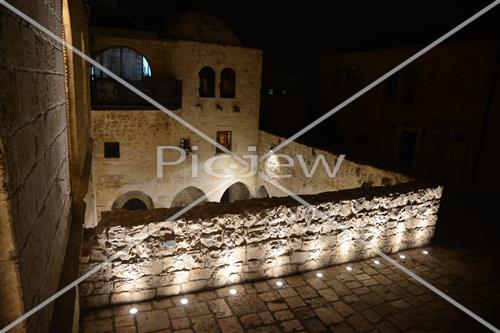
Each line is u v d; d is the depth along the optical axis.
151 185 15.05
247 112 16.31
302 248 5.73
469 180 13.48
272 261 5.52
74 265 3.33
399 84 16.41
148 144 14.59
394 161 16.73
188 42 14.49
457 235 8.08
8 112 1.61
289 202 5.62
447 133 14.08
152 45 14.01
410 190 6.73
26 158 1.92
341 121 20.23
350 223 6.11
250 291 5.21
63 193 3.45
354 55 19.09
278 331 4.45
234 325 4.49
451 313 5.09
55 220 2.86
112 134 13.88
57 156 3.06
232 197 19.73
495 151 12.69
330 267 6.06
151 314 4.54
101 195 14.27
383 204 6.41
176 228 4.74
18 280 1.71
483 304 5.36
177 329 4.33
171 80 14.27
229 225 5.06
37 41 2.28
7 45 1.61
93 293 4.50
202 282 5.07
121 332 4.21
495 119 12.65
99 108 13.31
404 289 5.58
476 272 6.30
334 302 5.12
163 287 4.84
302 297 5.18
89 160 7.71
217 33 16.00
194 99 15.10
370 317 4.86
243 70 15.76
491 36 12.62
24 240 1.83
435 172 14.83
